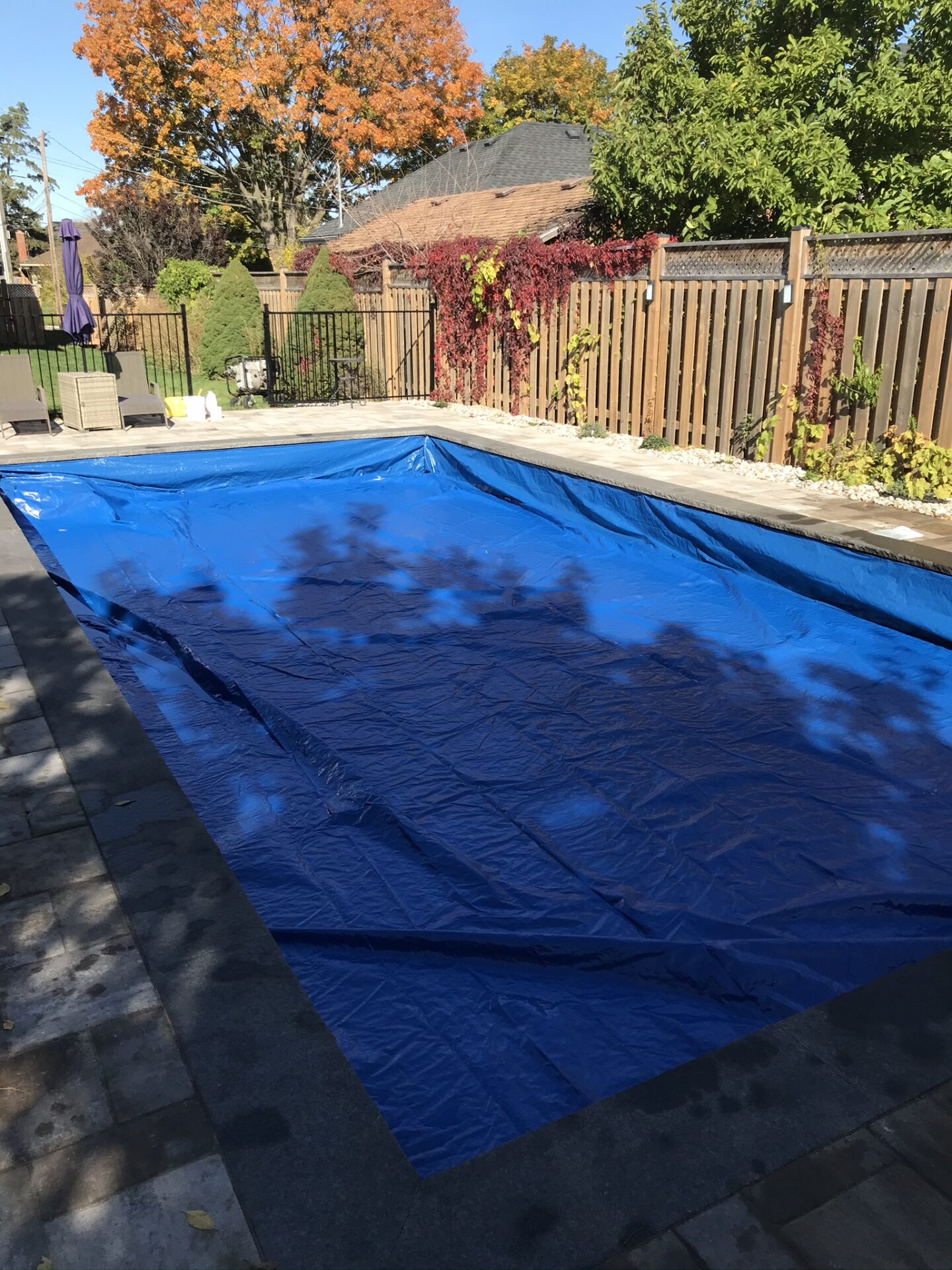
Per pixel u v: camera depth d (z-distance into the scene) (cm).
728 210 1176
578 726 493
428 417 1222
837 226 1092
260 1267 156
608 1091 259
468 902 347
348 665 577
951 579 569
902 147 1184
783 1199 169
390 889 355
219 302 1775
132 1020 213
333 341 1570
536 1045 275
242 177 3431
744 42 1286
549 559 798
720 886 356
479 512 956
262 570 768
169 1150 179
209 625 645
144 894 258
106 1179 173
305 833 396
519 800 419
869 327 777
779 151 1122
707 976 301
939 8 1105
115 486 964
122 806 305
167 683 564
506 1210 166
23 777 325
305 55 2980
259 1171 174
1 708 383
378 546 836
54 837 288
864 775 442
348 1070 197
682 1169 175
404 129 3086
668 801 417
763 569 702
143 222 2695
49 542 850
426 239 1755
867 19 1184
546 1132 183
